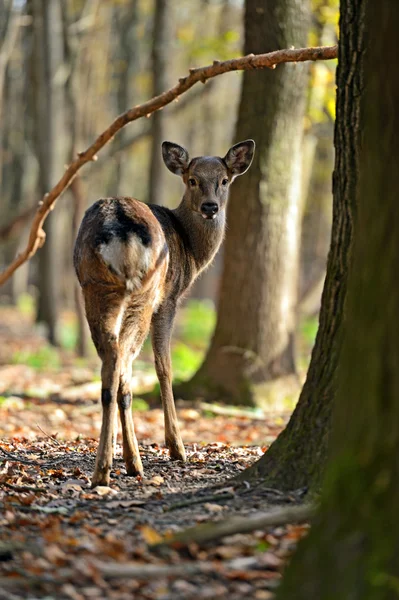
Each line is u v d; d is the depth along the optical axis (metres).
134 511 8.70
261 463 9.14
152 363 29.02
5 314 48.03
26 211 32.97
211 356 19.25
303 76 18.72
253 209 18.75
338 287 8.86
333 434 6.98
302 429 8.94
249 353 18.89
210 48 30.03
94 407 18.84
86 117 45.81
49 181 31.70
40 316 34.12
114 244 9.70
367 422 6.55
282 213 18.92
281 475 8.88
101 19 46.84
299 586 6.45
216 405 18.47
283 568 6.95
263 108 18.55
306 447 8.82
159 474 10.51
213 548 7.45
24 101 45.81
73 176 13.97
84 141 45.09
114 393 9.76
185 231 12.44
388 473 6.32
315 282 35.62
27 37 44.72
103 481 9.70
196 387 19.12
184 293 12.35
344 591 6.22
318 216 53.12
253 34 18.14
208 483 9.92
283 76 18.44
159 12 28.64
